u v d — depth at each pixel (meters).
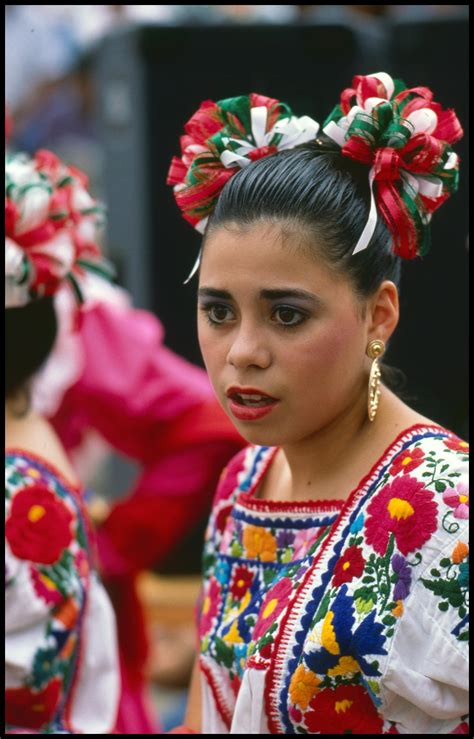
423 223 3.30
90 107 10.20
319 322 3.07
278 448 3.69
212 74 7.13
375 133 3.21
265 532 3.41
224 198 3.19
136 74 7.18
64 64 10.21
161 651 7.73
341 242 3.10
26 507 4.20
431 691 3.00
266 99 3.46
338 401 3.17
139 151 7.23
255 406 3.12
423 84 7.02
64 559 4.27
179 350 7.29
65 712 4.37
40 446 4.46
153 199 7.26
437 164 3.28
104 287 6.19
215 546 3.74
